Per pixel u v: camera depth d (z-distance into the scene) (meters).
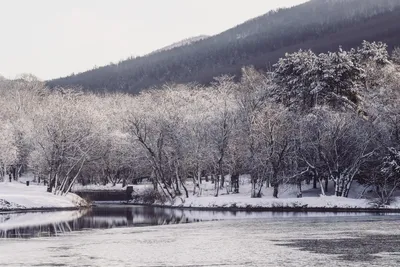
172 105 99.12
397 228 59.91
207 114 96.69
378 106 87.81
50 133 96.38
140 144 96.75
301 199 86.31
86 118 101.56
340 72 96.06
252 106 96.38
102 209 91.75
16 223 68.44
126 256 43.12
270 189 98.12
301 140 85.94
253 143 90.12
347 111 91.19
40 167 100.31
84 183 128.75
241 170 97.44
